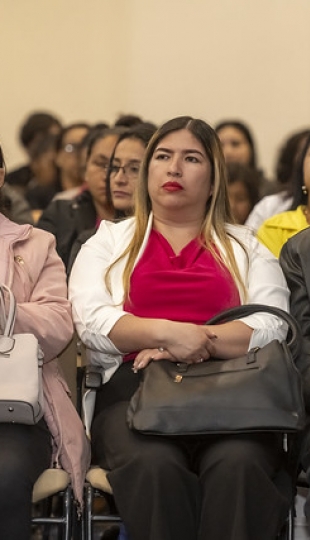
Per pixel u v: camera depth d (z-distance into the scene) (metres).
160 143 4.44
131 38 9.59
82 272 4.32
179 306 4.26
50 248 4.35
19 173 8.94
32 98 9.77
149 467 3.71
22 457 3.73
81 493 3.90
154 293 4.26
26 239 4.30
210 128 4.48
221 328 4.09
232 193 6.84
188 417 3.74
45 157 8.88
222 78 9.46
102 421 4.04
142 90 9.61
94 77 9.66
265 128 9.41
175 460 3.74
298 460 3.96
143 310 4.26
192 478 3.75
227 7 9.42
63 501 3.96
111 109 9.66
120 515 3.73
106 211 5.95
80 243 5.12
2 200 4.62
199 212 4.45
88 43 9.66
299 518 4.40
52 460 4.00
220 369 3.88
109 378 4.20
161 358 4.01
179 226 4.45
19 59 9.77
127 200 5.26
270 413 3.71
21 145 9.41
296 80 9.34
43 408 3.89
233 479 3.67
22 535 3.67
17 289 4.16
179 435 3.77
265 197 6.62
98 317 4.15
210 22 9.45
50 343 4.05
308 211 5.16
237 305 4.28
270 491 3.68
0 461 3.69
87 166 6.05
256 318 4.16
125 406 4.05
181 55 9.52
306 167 5.10
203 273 4.30
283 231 5.16
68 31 9.68
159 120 9.59
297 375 3.81
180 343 4.00
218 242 4.39
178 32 9.52
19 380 3.77
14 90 9.78
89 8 9.65
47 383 4.10
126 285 4.28
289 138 7.88
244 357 3.90
